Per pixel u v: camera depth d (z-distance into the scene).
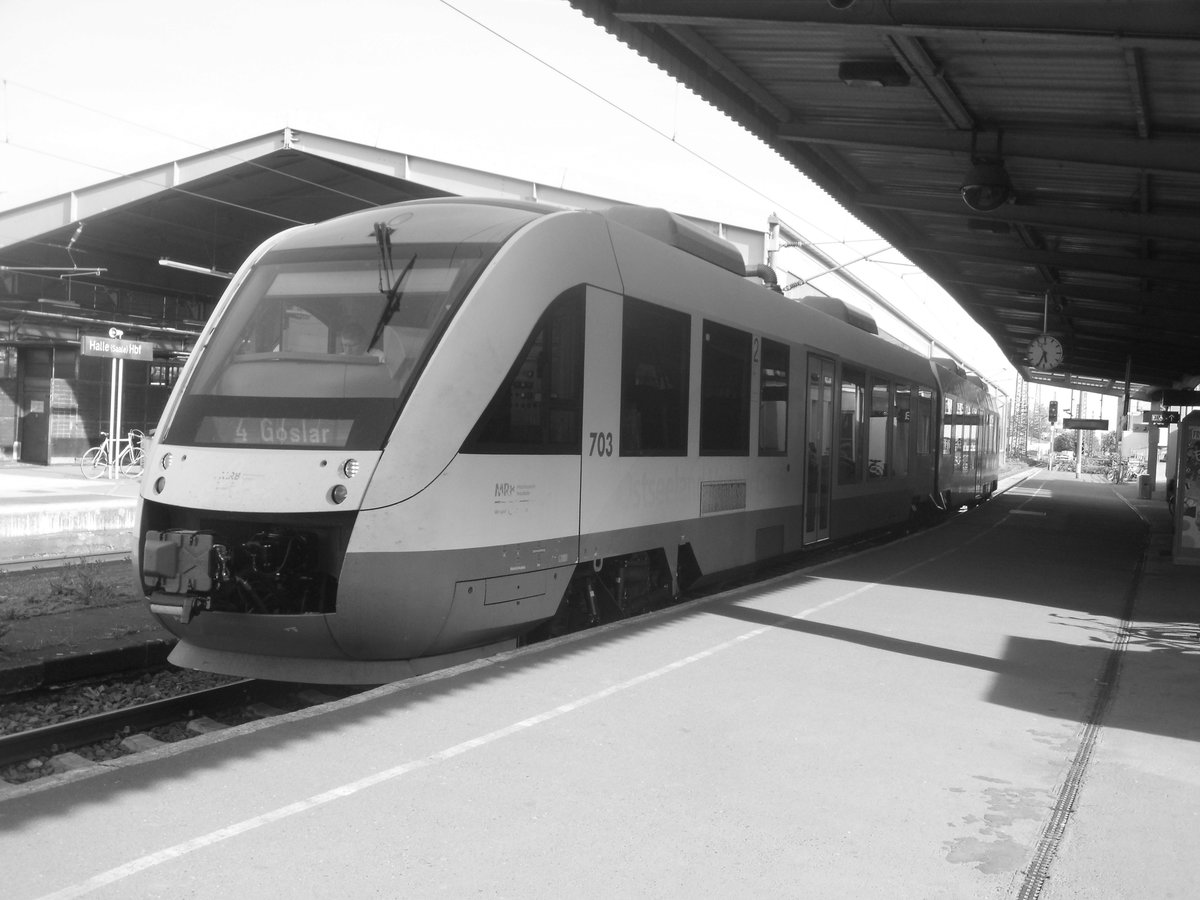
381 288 6.89
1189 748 5.48
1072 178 11.83
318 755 4.78
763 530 10.89
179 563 6.28
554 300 7.24
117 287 33.00
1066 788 4.79
